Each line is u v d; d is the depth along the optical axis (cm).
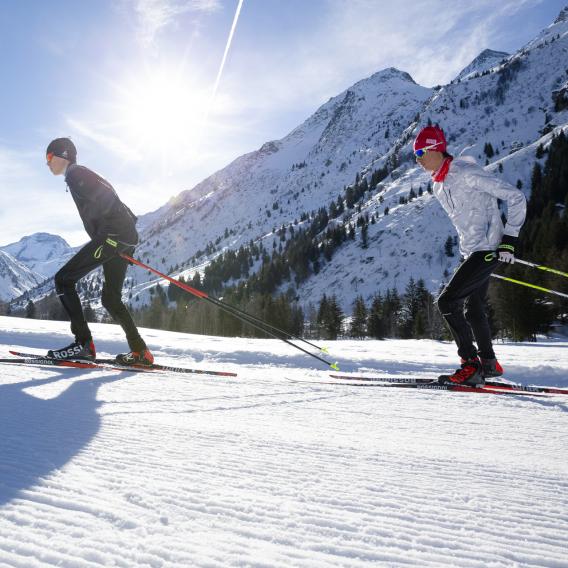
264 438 207
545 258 4612
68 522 117
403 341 1381
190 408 268
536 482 163
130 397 295
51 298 8550
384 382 398
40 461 162
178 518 121
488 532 122
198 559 101
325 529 119
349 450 195
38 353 545
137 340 431
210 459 173
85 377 368
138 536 111
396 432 236
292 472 162
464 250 374
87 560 100
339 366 568
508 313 3912
